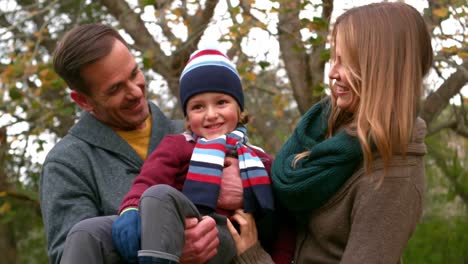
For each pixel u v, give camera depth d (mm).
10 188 7785
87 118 2719
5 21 7211
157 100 7621
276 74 8070
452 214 8312
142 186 2299
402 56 2129
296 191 2227
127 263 2141
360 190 2115
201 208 2332
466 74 5305
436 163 7668
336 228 2201
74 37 2600
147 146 2768
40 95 6605
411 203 2078
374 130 2057
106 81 2570
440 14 4922
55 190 2527
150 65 5715
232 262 2369
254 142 7828
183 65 6367
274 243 2494
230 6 5758
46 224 2525
